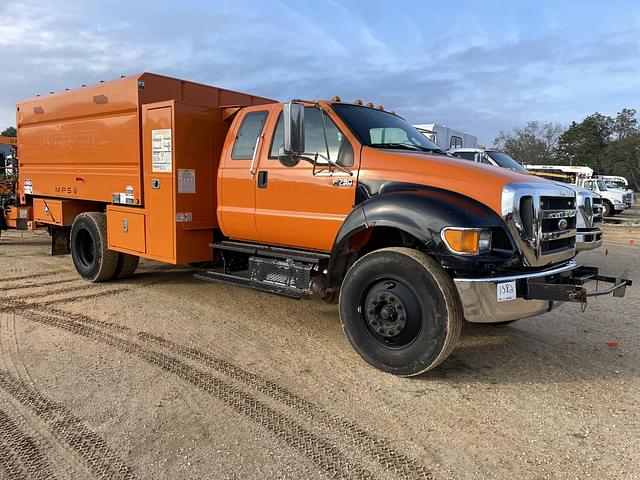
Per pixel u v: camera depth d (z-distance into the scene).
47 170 8.72
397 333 4.33
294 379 4.38
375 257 4.41
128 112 6.81
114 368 4.55
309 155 5.18
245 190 5.74
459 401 4.02
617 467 3.15
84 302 6.69
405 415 3.78
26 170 9.34
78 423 3.61
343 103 5.33
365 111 5.41
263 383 4.29
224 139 6.55
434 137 13.53
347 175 4.88
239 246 6.00
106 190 7.35
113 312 6.27
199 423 3.62
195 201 6.35
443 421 3.71
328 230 5.05
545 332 5.82
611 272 9.73
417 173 4.54
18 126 9.38
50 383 4.23
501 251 4.17
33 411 3.77
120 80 6.88
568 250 4.73
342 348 5.14
